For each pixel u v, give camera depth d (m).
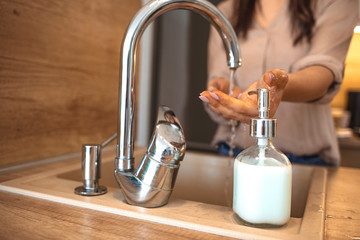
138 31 0.47
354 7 0.91
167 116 0.49
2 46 0.68
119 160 0.49
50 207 0.49
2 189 0.57
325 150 1.09
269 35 1.14
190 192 0.93
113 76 1.05
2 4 0.67
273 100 0.48
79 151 0.92
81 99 0.92
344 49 0.91
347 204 0.55
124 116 0.49
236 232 0.39
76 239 0.38
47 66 0.79
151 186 0.47
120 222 0.43
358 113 2.11
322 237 0.38
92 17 0.93
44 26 0.77
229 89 0.69
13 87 0.71
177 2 0.49
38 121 0.78
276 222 0.40
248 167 0.41
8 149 0.71
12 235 0.39
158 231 0.41
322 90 0.76
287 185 0.41
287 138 1.11
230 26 0.53
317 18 1.00
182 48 1.49
